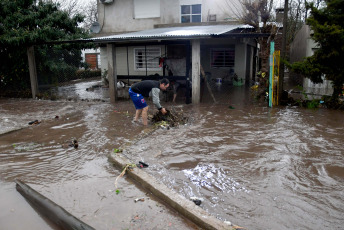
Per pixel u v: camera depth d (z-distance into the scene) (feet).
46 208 11.12
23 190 12.58
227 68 56.08
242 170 14.47
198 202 11.28
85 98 39.78
